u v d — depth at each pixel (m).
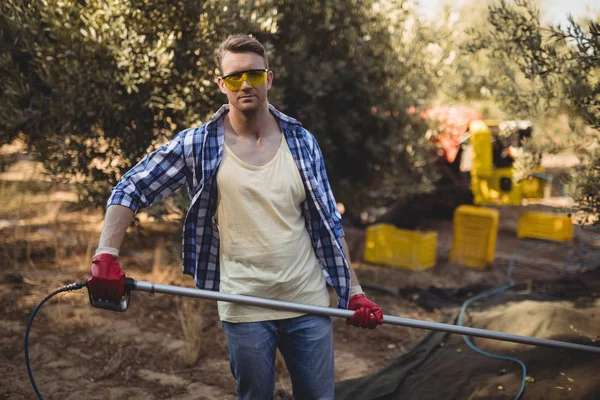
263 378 2.33
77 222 6.90
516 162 4.34
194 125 4.24
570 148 4.19
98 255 2.14
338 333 4.45
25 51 4.05
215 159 2.23
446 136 6.48
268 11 4.53
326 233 2.40
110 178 4.51
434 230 7.76
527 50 3.98
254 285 2.27
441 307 4.89
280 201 2.25
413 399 3.34
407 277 5.81
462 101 7.42
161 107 4.16
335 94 5.66
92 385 3.51
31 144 4.46
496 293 5.18
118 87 4.23
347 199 6.23
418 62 5.76
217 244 2.38
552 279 5.63
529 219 7.35
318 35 5.50
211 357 3.98
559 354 3.46
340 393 3.42
